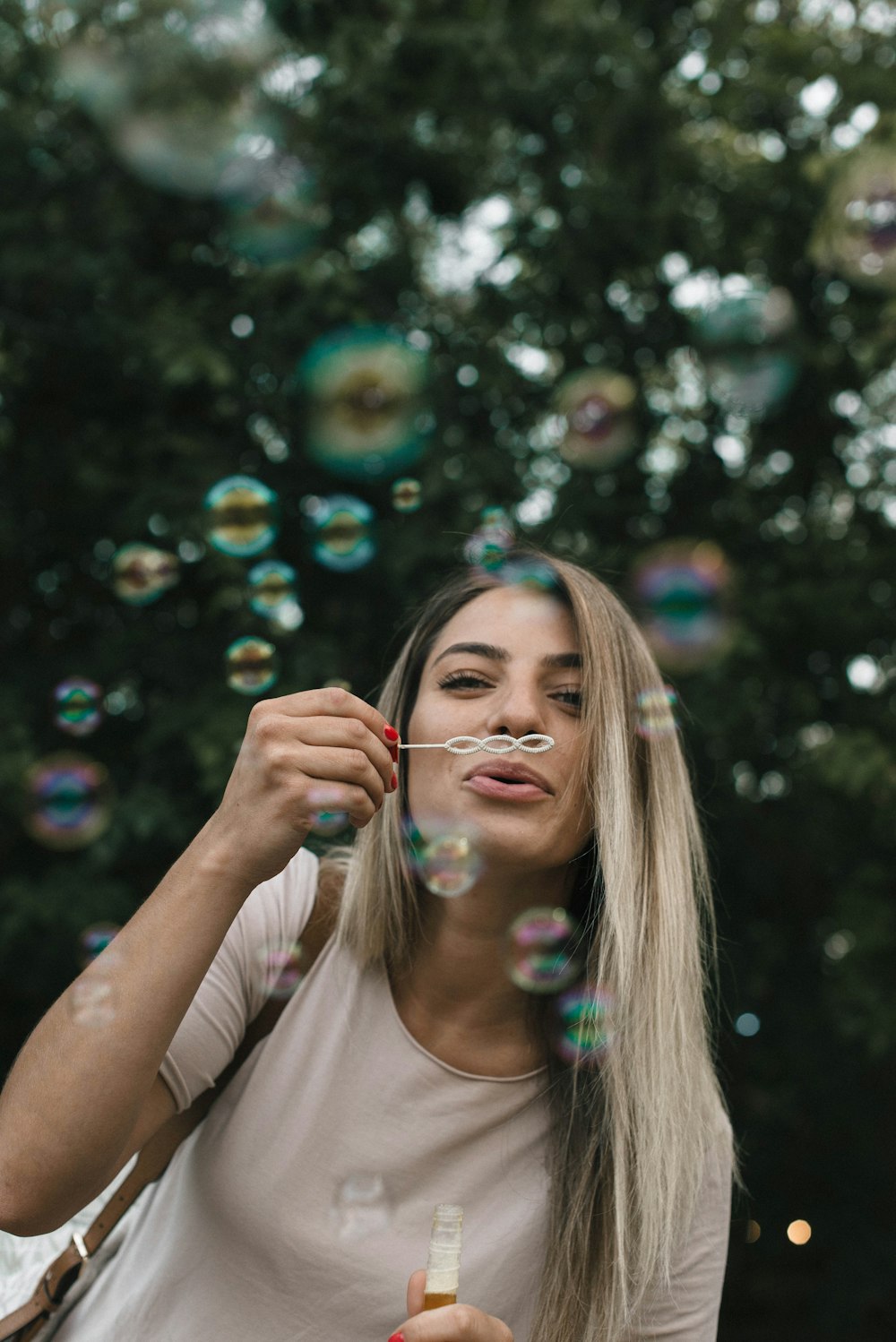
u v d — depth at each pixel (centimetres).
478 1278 104
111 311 342
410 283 367
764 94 404
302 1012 111
